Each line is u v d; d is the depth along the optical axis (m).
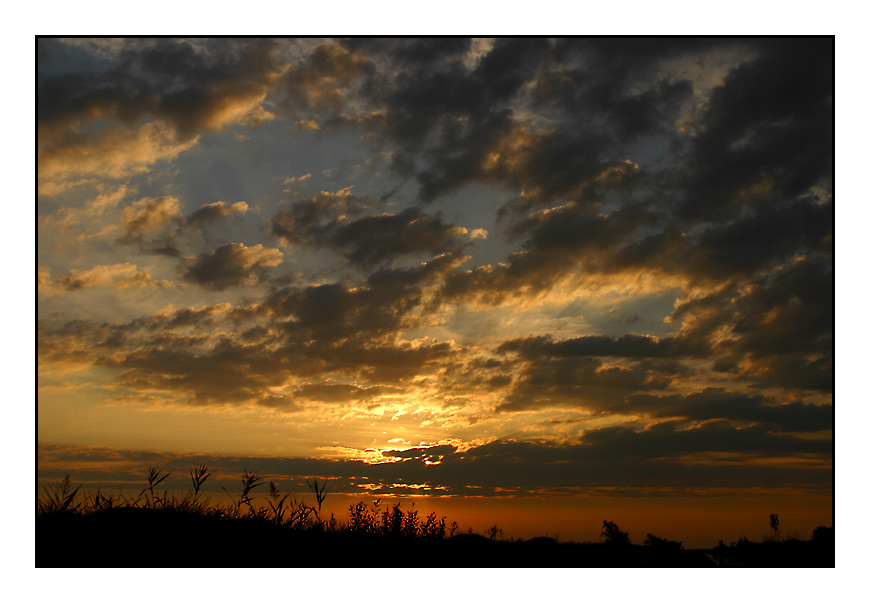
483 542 9.29
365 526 9.21
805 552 9.59
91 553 7.50
